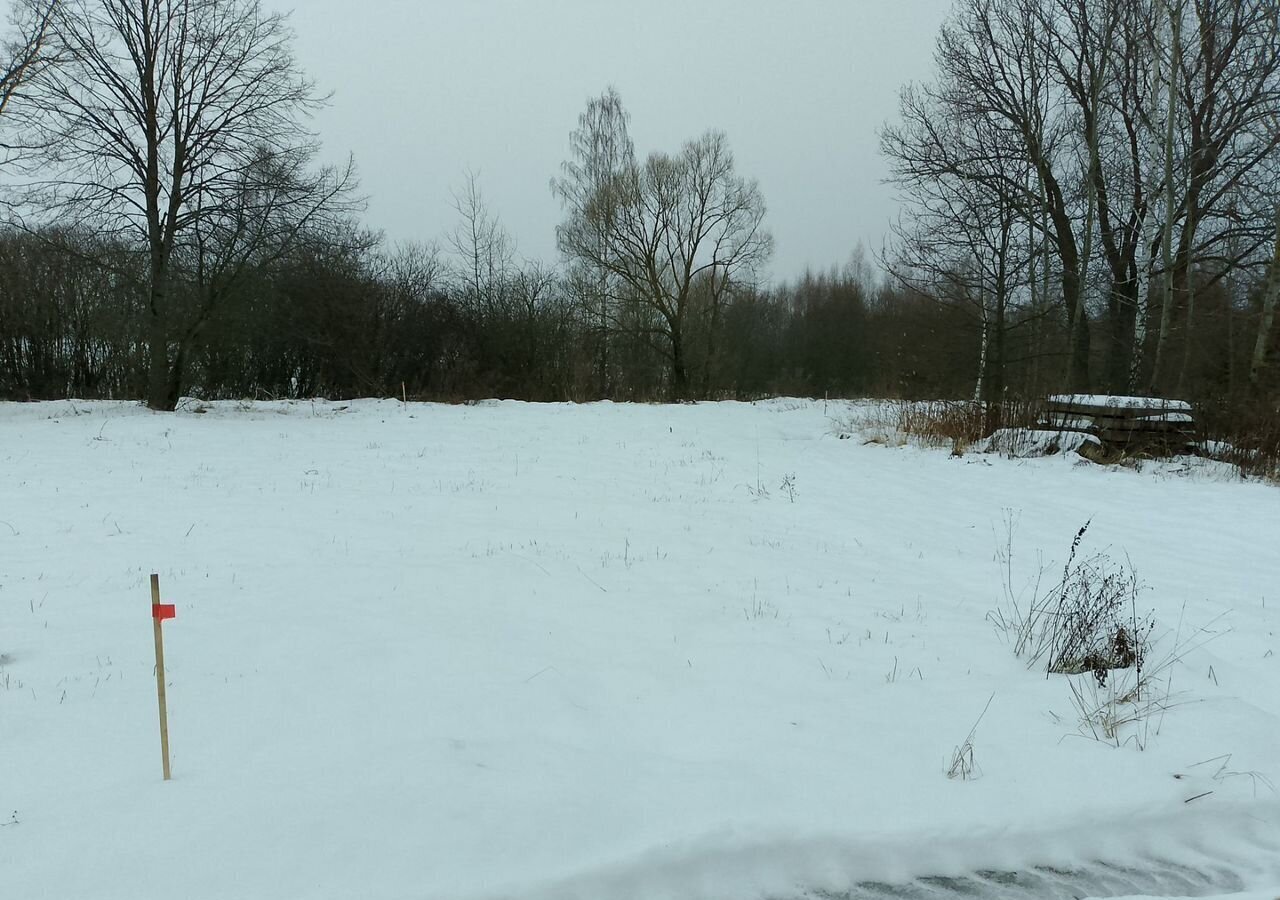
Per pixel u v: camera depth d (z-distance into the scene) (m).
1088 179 20.27
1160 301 19.23
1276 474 12.28
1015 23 21.14
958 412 17.11
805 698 4.62
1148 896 3.09
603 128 34.34
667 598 6.55
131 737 3.86
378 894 2.69
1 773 3.48
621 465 14.05
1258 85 17.11
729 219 33.97
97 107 19.36
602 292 32.75
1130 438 14.32
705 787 3.50
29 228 19.34
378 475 12.59
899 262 21.61
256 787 3.34
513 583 6.83
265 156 20.53
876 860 3.18
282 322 26.12
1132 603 6.51
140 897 2.63
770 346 47.41
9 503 9.84
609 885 2.88
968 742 3.92
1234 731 4.21
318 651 5.08
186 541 8.22
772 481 12.70
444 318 30.44
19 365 24.91
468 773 3.50
